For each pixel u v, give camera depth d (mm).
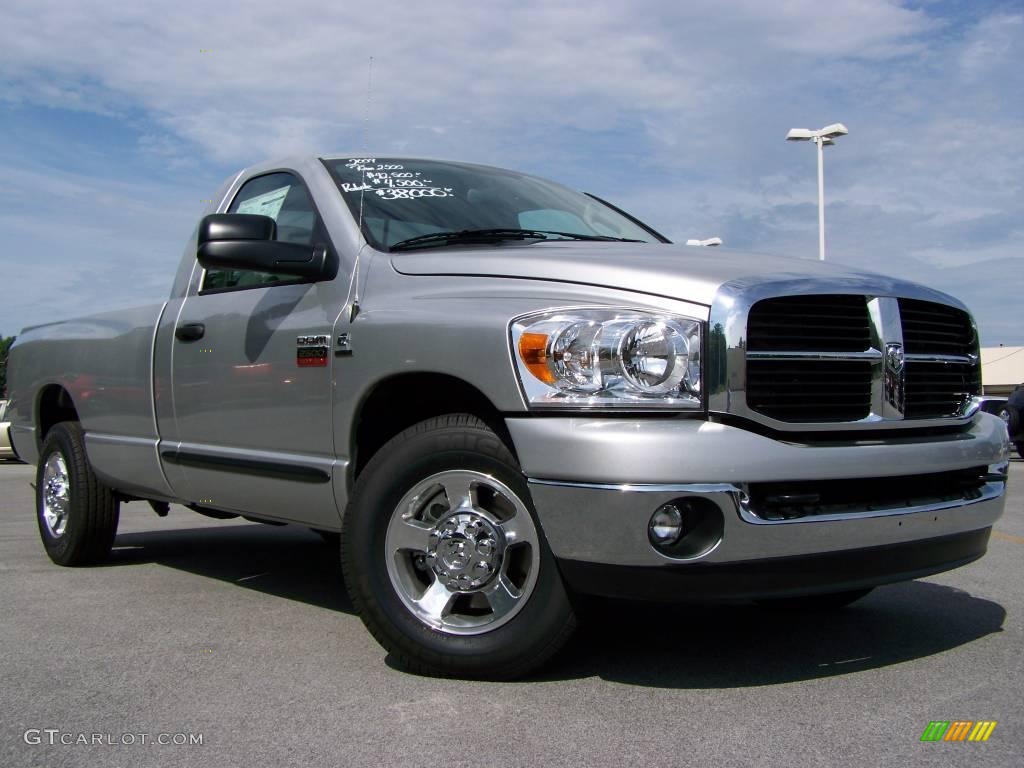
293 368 3732
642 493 2750
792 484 2904
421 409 3596
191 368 4297
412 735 2672
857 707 2896
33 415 5730
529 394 2928
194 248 4672
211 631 3807
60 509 5379
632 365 2850
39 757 2551
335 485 3578
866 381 3133
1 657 3455
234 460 4027
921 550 3131
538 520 2977
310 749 2584
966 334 3600
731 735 2668
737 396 2850
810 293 3018
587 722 2764
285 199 4273
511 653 3031
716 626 3881
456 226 3986
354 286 3633
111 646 3590
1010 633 3762
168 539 6375
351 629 3834
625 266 3119
